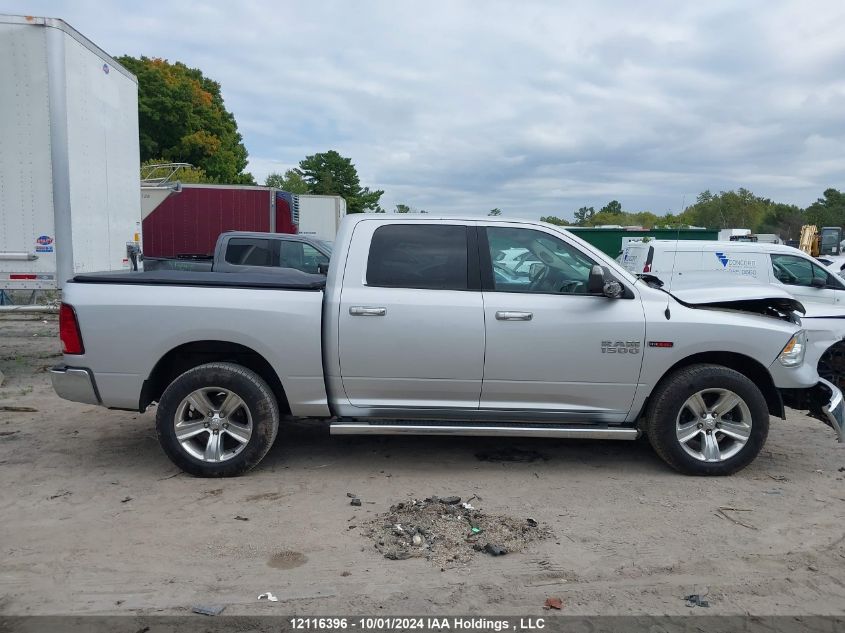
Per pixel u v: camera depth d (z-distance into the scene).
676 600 3.69
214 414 5.37
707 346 5.42
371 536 4.37
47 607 3.53
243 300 5.28
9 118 8.38
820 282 11.73
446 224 5.52
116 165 10.30
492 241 5.51
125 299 5.27
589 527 4.56
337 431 5.30
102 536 4.34
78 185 8.98
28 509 4.75
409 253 5.46
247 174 54.03
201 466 5.34
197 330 5.25
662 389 5.48
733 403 5.48
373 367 5.33
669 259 12.26
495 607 3.59
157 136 45.31
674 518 4.73
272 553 4.14
